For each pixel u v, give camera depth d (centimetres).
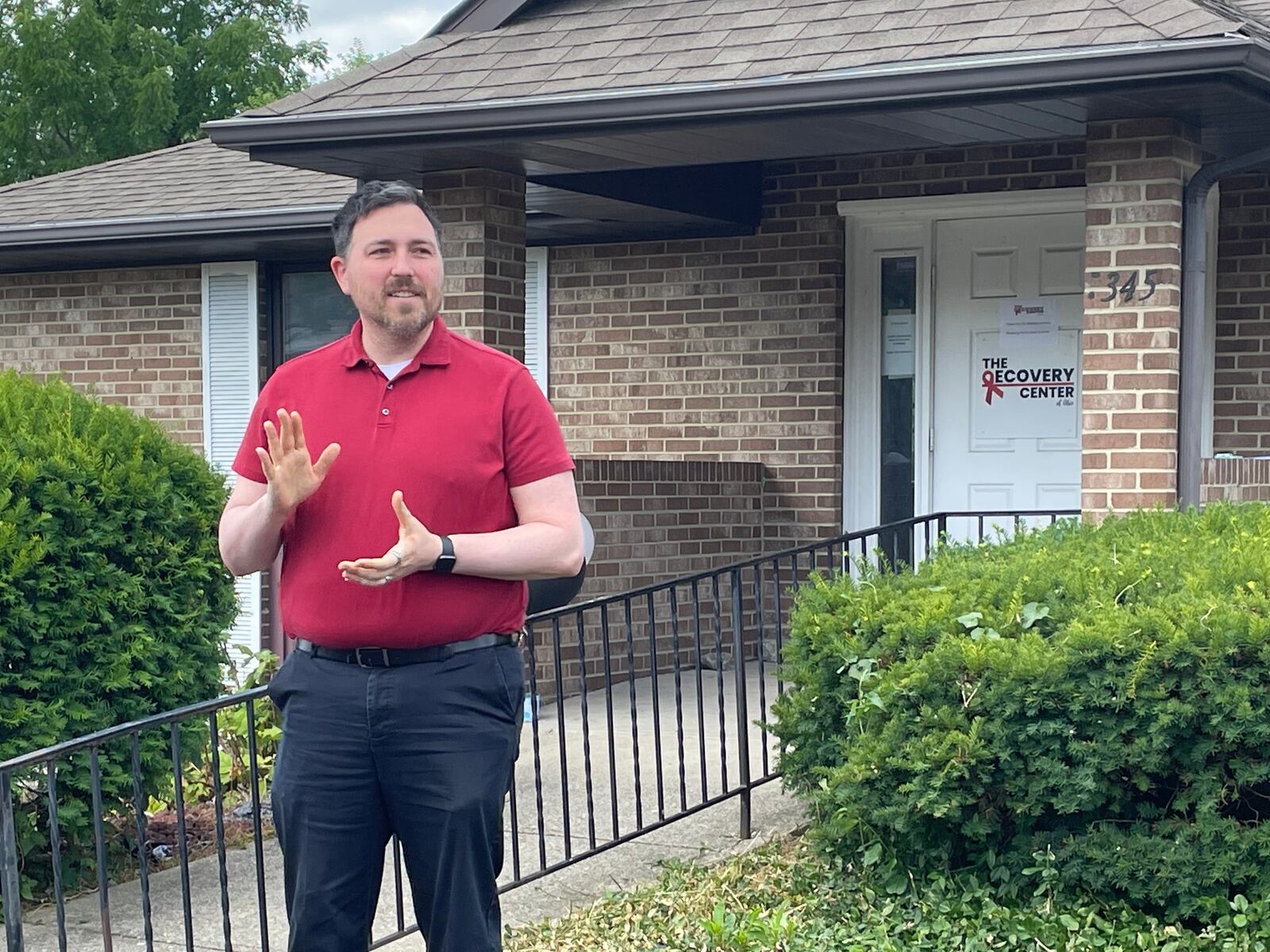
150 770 567
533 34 836
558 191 869
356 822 348
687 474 942
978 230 941
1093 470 688
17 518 519
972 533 948
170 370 1196
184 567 571
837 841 521
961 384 950
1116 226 684
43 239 1118
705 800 578
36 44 2523
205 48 2688
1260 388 865
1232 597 469
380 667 343
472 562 336
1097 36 651
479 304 808
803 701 529
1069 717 463
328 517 347
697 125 725
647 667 920
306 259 1160
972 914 480
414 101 771
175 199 1130
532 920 514
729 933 476
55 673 530
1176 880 457
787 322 985
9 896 377
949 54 674
